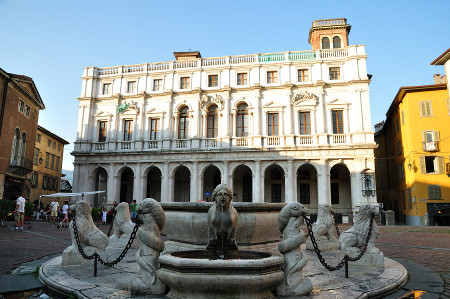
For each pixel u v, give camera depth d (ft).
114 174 119.55
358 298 17.57
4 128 100.63
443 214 102.94
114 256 32.12
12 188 108.78
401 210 121.19
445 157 102.73
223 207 21.15
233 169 111.24
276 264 16.40
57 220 102.01
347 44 139.13
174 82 123.24
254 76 117.39
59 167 178.91
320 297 17.53
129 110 123.03
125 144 121.70
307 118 112.47
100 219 112.06
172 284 16.17
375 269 25.58
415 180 103.76
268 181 119.85
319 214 38.83
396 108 122.72
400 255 36.42
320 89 111.45
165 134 119.75
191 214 26.35
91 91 126.93
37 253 35.94
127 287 19.53
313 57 115.96
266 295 16.47
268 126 113.91
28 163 116.67
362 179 102.17
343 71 112.47
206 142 115.44
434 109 105.50
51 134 163.12
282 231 19.48
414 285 22.47
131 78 127.03
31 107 119.96
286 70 115.75
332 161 106.22
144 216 19.31
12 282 22.44
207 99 118.52
